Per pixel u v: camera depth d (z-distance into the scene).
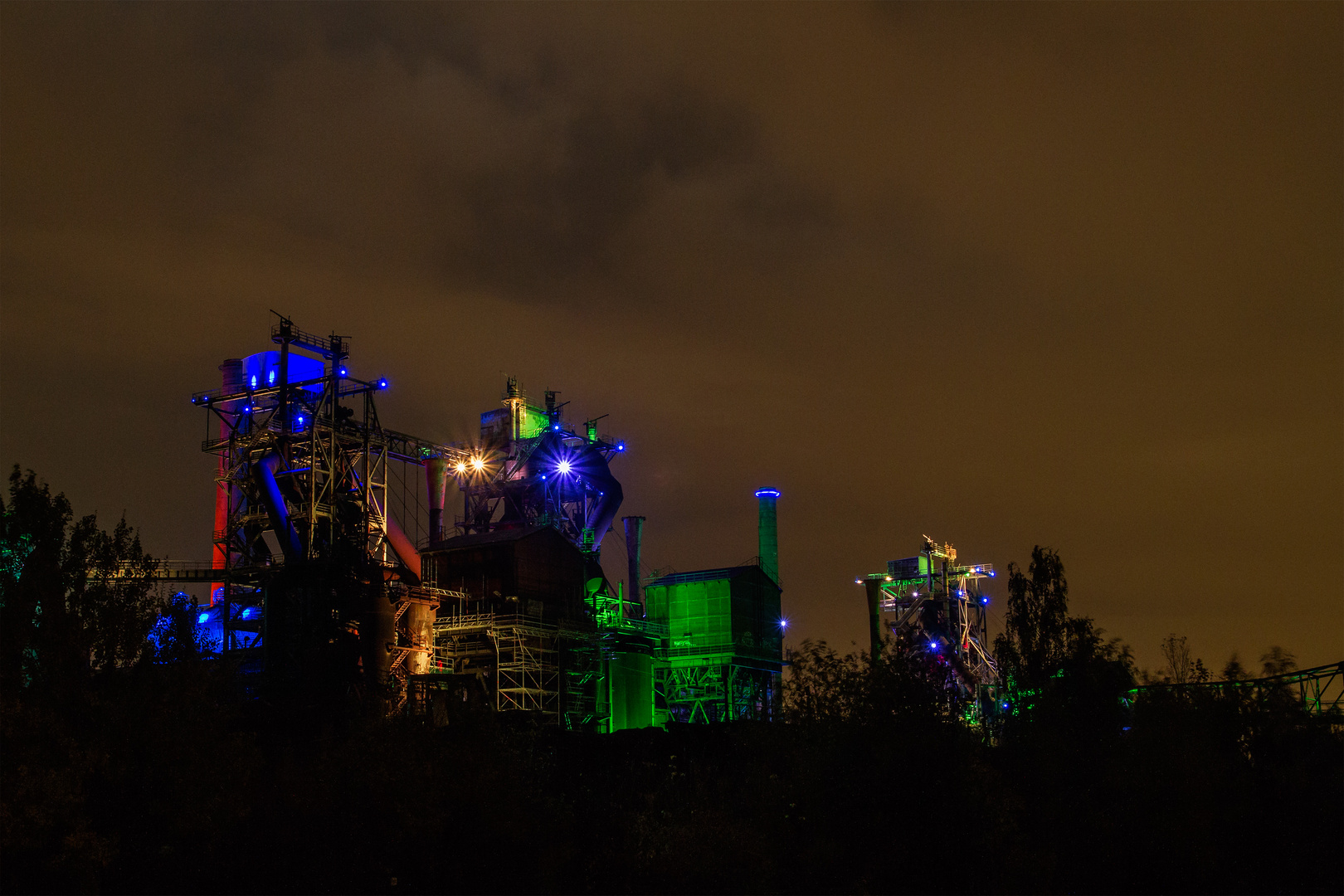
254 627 104.81
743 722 61.22
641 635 112.81
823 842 44.06
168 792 43.78
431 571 104.94
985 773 45.22
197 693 45.72
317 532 100.69
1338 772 48.91
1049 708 52.06
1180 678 55.91
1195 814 47.06
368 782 44.97
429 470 111.81
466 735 48.38
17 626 42.28
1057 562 63.56
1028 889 43.47
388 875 43.62
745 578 117.69
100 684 44.47
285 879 45.12
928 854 43.16
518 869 44.28
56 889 40.31
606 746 69.56
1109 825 47.28
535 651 99.81
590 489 124.44
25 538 44.12
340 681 86.19
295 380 111.69
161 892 43.69
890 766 44.03
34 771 40.19
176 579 101.50
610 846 48.88
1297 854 48.31
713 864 45.84
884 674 46.41
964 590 130.75
